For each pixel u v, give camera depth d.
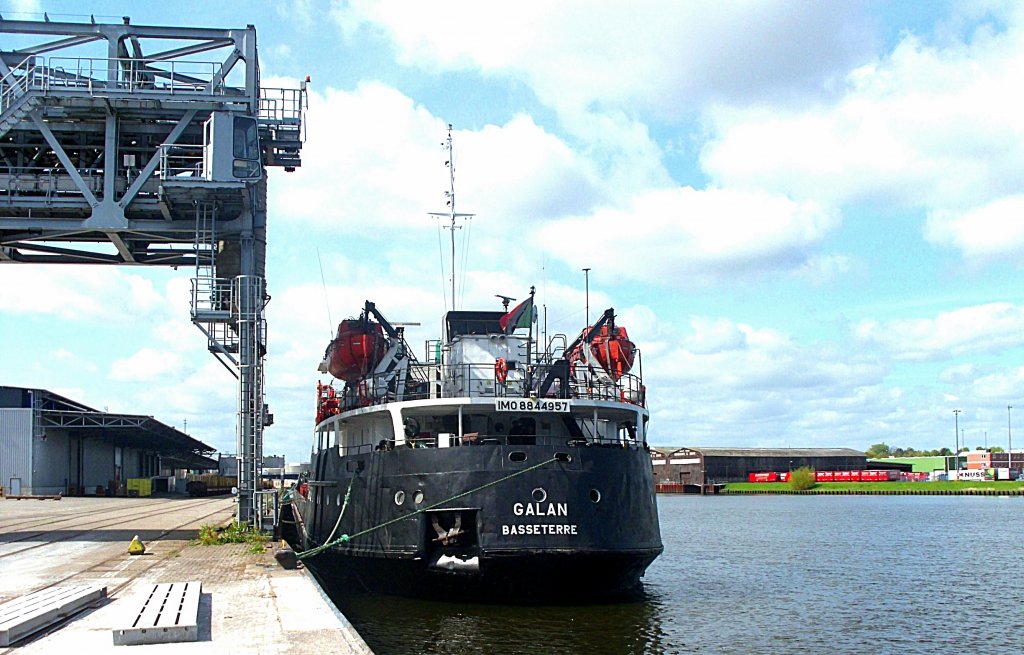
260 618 16.33
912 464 191.75
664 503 119.75
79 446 86.12
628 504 25.28
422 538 24.44
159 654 13.48
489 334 29.84
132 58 31.88
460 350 29.53
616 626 23.94
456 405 25.67
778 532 63.78
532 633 22.83
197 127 32.88
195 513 52.19
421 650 21.05
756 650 23.00
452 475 24.42
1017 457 174.38
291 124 33.59
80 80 31.11
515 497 24.08
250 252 32.75
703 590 33.16
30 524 41.50
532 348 29.92
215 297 31.66
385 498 25.64
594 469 24.70
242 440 31.94
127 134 32.94
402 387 29.55
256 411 32.06
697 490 168.88
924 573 39.31
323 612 16.92
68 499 72.94
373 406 27.34
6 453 72.00
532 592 24.67
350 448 29.72
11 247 34.75
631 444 27.77
